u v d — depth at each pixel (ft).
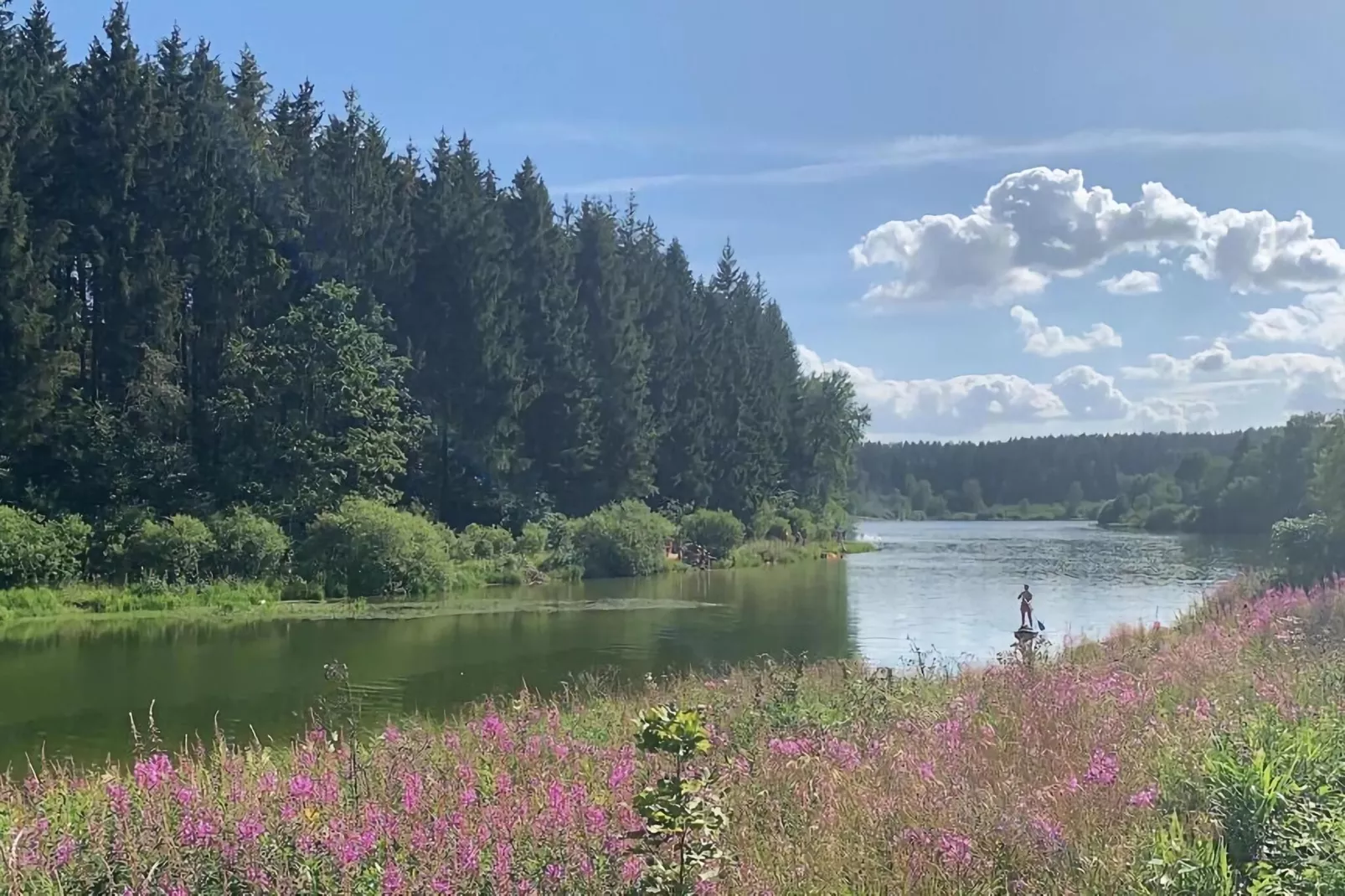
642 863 16.62
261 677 61.82
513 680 60.85
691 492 214.07
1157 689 32.99
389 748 26.43
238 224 143.33
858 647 76.43
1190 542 252.21
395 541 116.98
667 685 50.24
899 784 22.02
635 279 223.92
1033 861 17.30
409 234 171.63
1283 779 18.22
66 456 118.93
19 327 114.73
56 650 73.10
